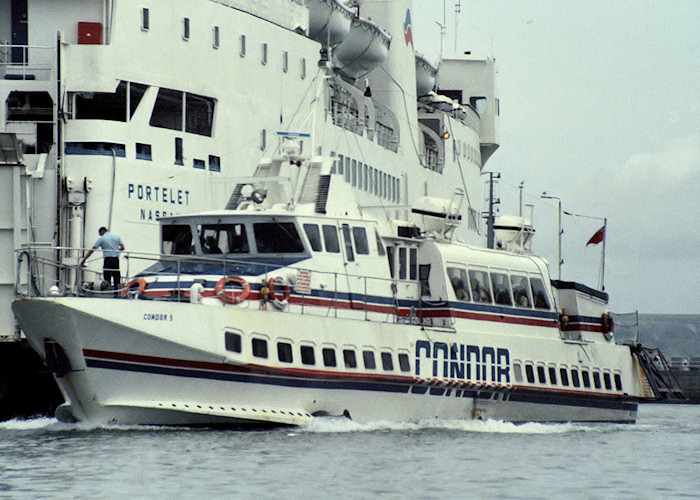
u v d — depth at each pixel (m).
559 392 115.50
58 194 120.50
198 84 135.88
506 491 72.94
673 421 145.00
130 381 87.69
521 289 114.00
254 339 90.25
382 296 102.00
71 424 91.94
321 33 174.00
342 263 98.94
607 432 112.69
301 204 99.50
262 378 90.62
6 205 116.31
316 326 94.00
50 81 124.94
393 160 199.12
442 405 103.75
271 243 96.50
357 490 70.69
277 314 91.75
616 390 124.19
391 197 197.50
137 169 126.94
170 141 131.62
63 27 127.12
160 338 86.81
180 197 132.00
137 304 86.50
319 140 162.38
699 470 84.81
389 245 105.06
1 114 124.94
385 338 98.94
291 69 154.12
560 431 110.06
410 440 91.75
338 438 89.75
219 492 68.88
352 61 190.75
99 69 123.31
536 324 114.56
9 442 85.38
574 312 123.38
